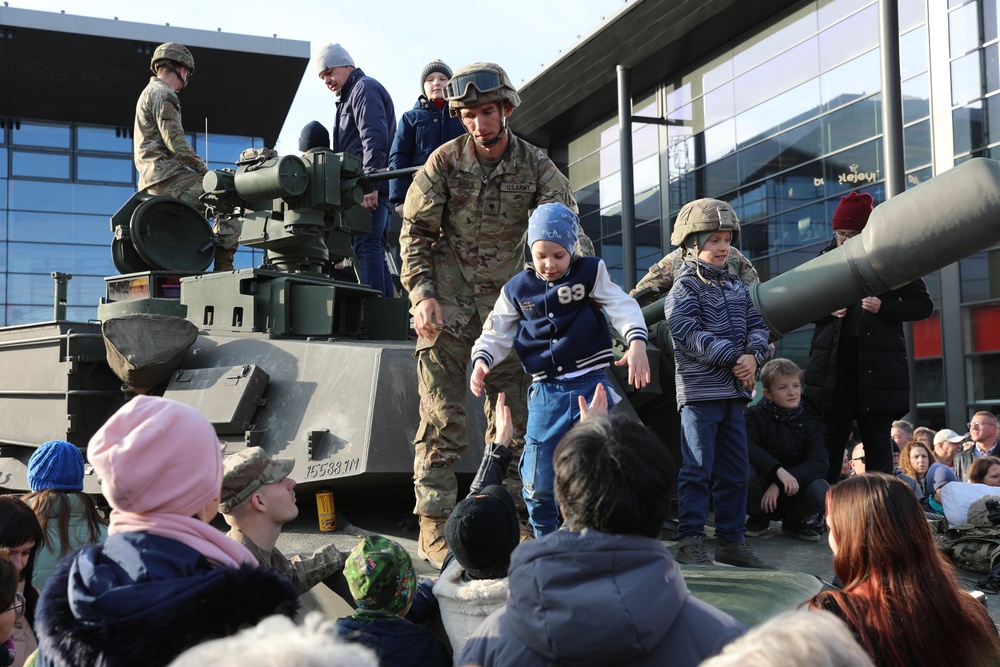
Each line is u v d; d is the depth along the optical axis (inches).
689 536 181.8
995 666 108.3
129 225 269.6
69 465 173.3
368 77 340.2
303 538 195.8
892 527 109.0
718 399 182.4
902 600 106.7
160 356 220.2
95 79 1085.8
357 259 336.8
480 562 116.7
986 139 719.7
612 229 1087.6
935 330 778.2
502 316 151.7
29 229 1154.0
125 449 84.7
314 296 233.3
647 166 1042.7
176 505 86.0
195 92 1109.1
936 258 189.8
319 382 208.4
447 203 184.4
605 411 134.4
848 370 254.7
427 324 176.1
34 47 1006.4
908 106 776.3
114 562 81.9
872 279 198.2
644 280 259.8
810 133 848.9
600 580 75.5
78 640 76.5
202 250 279.1
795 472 220.1
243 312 235.1
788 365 224.8
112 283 277.9
